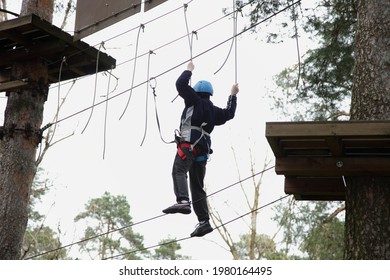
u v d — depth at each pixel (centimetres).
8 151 1455
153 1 1257
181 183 1064
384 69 1027
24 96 1483
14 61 1505
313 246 2145
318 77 1744
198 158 1104
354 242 968
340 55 1697
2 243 1385
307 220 2172
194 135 1084
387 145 954
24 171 1445
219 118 1122
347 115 1936
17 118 1470
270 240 2978
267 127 935
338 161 989
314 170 997
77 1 1435
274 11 1669
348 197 1007
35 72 1492
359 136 914
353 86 1064
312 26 1689
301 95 1823
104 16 1363
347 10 1623
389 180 980
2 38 1445
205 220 1110
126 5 1315
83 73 1581
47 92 1516
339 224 2127
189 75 1086
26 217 1439
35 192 2850
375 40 1050
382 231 948
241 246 3234
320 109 1964
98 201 4803
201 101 1097
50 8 1549
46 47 1439
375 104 1009
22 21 1373
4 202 1416
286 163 1012
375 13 1067
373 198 971
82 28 1410
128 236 4706
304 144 973
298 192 1120
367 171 974
